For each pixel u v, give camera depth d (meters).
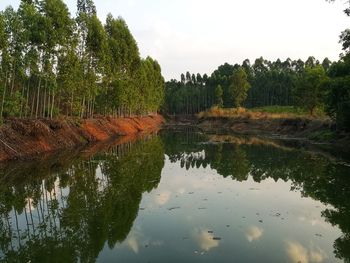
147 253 12.48
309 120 61.03
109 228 15.04
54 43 39.56
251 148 43.09
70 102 49.19
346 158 33.31
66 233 14.55
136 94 78.44
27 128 35.72
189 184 23.39
